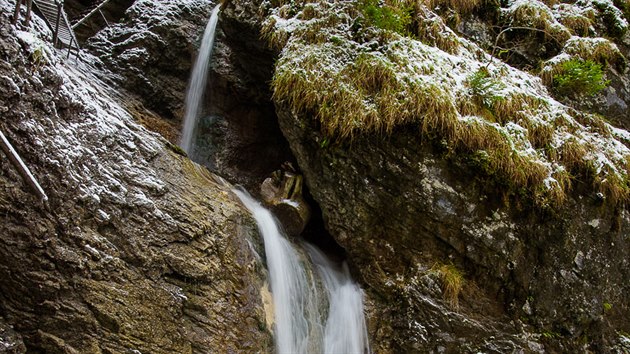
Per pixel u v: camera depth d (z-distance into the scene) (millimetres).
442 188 4871
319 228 5633
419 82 4816
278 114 5168
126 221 3920
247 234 4664
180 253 4016
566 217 4973
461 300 4832
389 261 5031
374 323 4891
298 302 4773
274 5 5695
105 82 6770
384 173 4898
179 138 7023
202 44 7379
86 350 3441
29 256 3422
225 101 6941
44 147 3617
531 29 6227
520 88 5504
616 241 5188
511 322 4844
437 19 5691
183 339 3785
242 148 6812
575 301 4957
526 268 4906
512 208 4926
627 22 7023
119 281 3691
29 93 3699
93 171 3926
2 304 3406
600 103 6145
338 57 5035
